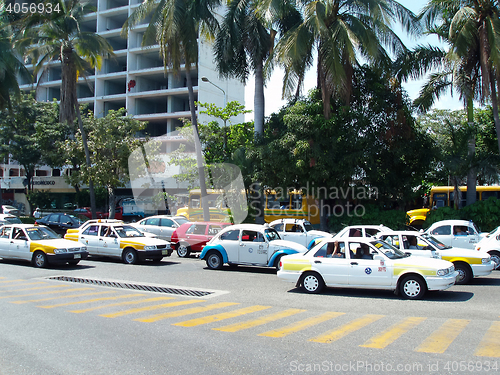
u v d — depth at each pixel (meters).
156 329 6.60
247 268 14.05
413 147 18.86
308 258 10.00
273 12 17.25
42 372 4.71
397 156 18.56
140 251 14.66
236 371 4.77
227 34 20.45
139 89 45.88
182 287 10.57
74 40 26.16
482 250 13.43
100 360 5.13
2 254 14.31
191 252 17.58
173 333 6.37
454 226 14.70
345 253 9.77
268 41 20.83
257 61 20.72
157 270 13.44
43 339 6.02
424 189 24.98
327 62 17.14
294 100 20.34
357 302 8.88
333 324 6.97
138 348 5.62
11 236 14.41
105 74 46.28
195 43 20.28
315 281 9.84
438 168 20.86
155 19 20.27
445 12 19.33
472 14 17.48
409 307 8.34
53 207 40.47
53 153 35.34
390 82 19.56
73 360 5.12
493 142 21.80
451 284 9.03
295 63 18.22
